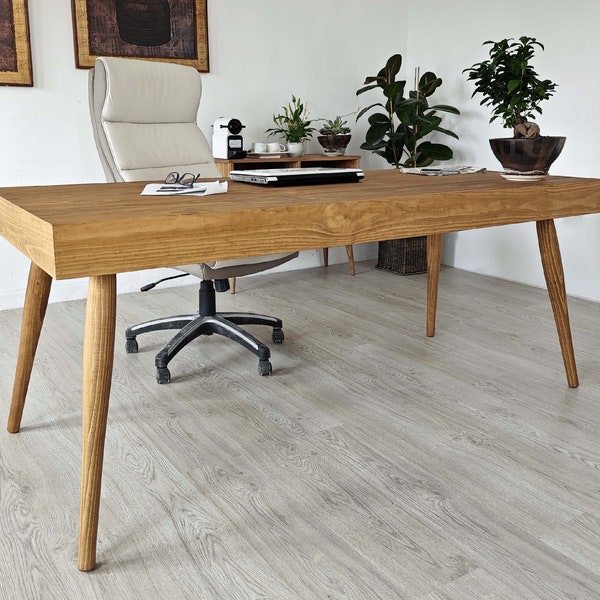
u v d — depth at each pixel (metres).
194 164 2.61
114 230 1.16
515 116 2.02
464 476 1.67
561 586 1.26
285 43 3.81
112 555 1.37
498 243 3.84
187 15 3.41
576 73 3.29
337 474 1.68
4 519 1.49
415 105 3.69
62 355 2.54
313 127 4.04
